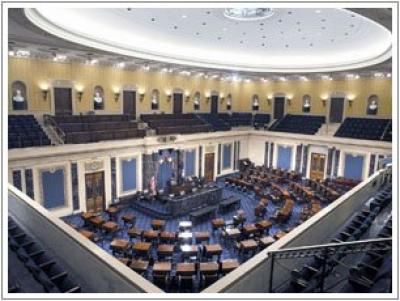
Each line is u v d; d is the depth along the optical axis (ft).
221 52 54.44
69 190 45.16
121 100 59.62
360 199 30.09
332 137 62.59
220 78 78.23
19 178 39.91
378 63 46.47
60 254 20.26
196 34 42.70
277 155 72.54
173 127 60.44
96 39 39.27
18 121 44.32
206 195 51.60
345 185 58.03
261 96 80.53
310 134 68.03
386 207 27.81
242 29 40.42
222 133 68.90
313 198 50.03
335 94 69.00
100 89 56.24
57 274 18.21
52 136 46.14
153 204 50.75
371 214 25.21
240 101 82.58
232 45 49.34
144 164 54.75
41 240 22.52
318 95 71.77
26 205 24.04
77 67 52.29
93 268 16.92
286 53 54.60
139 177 54.49
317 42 46.21
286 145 70.64
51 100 49.75
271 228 42.63
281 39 45.19
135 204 51.34
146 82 63.10
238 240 37.45
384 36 40.42
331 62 57.06
